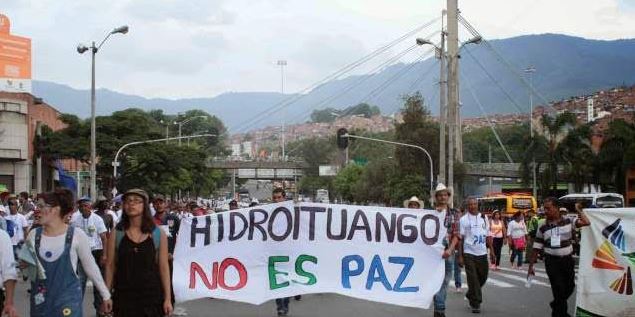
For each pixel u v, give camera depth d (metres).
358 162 108.50
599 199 35.91
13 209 17.38
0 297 6.89
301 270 11.06
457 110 54.44
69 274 6.48
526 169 62.75
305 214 11.13
